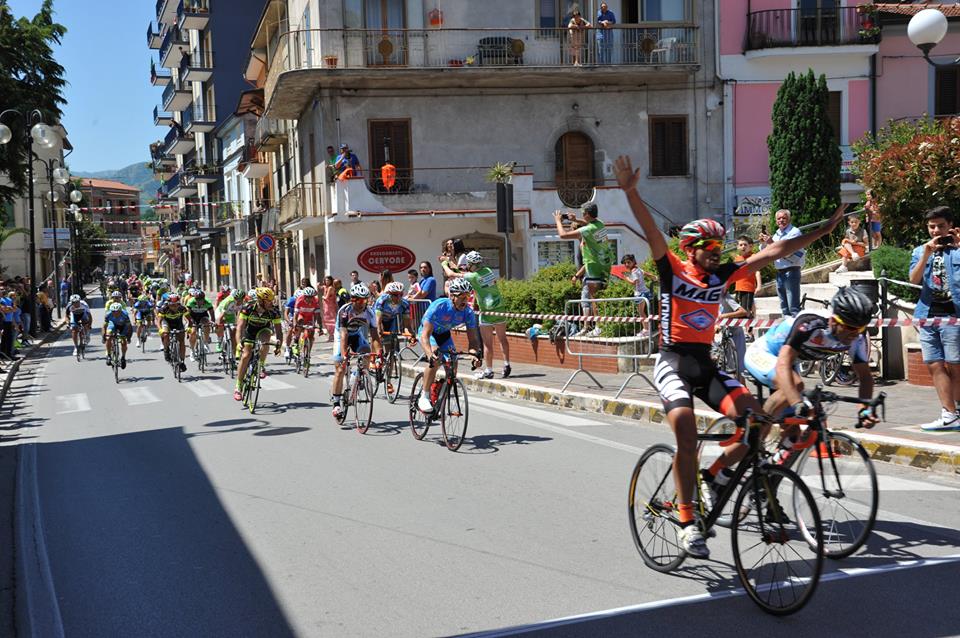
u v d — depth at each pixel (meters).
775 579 4.27
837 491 5.07
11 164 31.86
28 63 31.98
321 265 27.09
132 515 6.66
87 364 20.91
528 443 8.77
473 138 25.83
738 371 10.95
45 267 55.91
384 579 5.00
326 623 4.40
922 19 11.04
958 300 7.43
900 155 12.88
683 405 4.61
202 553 5.62
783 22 25.31
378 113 25.44
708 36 25.81
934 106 25.56
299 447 9.05
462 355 8.78
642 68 25.06
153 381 16.58
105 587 5.08
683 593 4.61
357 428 10.02
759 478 4.41
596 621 4.27
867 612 4.23
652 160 26.09
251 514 6.51
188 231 61.69
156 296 26.06
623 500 6.51
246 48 51.47
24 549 5.91
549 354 14.75
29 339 28.64
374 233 24.75
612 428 9.53
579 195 25.95
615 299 12.77
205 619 4.52
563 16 25.81
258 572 5.21
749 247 12.27
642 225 4.64
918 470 7.09
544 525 5.93
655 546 5.06
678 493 4.66
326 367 17.89
